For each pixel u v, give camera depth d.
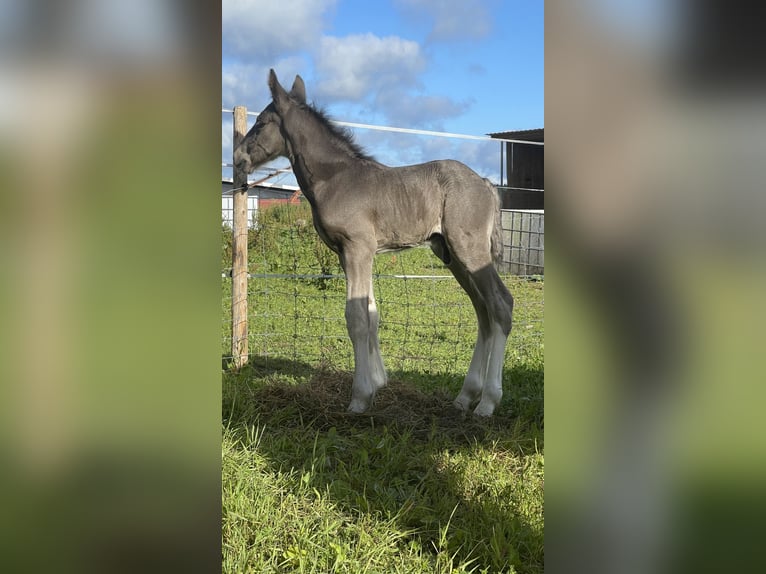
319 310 8.00
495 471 3.27
